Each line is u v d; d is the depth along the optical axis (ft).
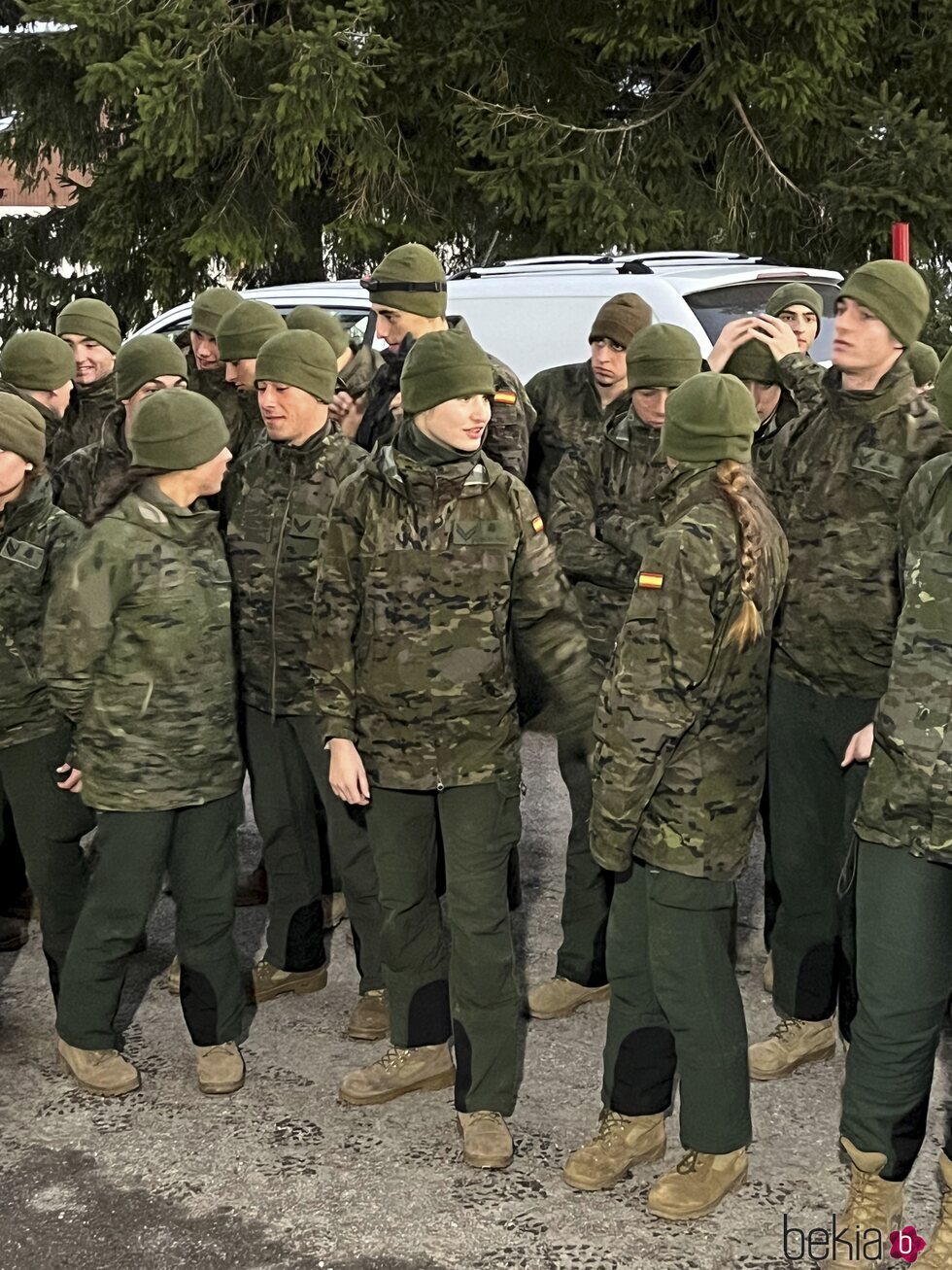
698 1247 10.11
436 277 14.58
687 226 38.22
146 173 39.99
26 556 12.76
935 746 9.17
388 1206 10.68
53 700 11.89
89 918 12.23
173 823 12.14
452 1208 10.64
